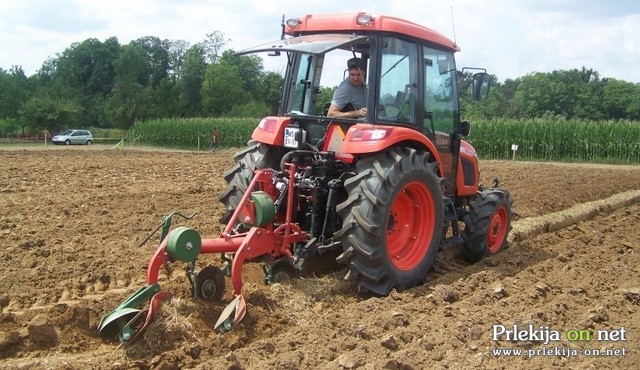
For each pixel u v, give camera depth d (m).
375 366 4.03
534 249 7.72
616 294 5.69
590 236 8.59
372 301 5.30
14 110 66.88
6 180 13.05
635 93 55.00
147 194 11.15
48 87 85.00
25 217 8.61
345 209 5.45
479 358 4.18
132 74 88.44
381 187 5.39
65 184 12.57
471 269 6.71
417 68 6.10
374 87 5.66
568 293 5.68
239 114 62.47
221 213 9.34
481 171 18.30
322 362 4.15
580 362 4.25
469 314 5.05
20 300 5.30
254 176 5.70
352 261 5.38
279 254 5.40
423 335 4.60
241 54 5.72
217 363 4.02
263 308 4.97
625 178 16.52
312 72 6.37
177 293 5.02
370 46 5.71
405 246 5.99
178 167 17.52
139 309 4.46
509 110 55.31
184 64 80.19
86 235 7.62
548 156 26.88
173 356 4.12
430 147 6.05
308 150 5.88
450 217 6.63
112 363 4.11
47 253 6.66
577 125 26.53
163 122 40.66
